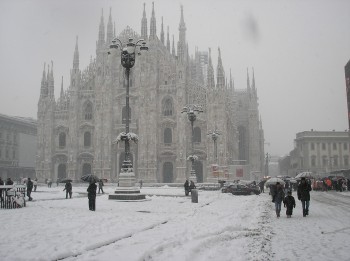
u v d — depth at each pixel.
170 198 36.97
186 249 11.61
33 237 13.28
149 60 86.81
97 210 23.81
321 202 32.97
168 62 88.62
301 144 141.62
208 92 83.44
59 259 10.19
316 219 20.22
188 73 88.19
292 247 12.33
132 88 88.19
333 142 138.50
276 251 11.70
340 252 11.53
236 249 12.00
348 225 17.66
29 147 118.50
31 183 33.16
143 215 20.92
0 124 103.50
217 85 83.19
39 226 15.98
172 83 86.88
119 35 91.75
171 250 11.57
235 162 96.56
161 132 85.75
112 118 88.31
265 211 24.72
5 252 10.80
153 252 11.12
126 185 32.75
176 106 85.00
